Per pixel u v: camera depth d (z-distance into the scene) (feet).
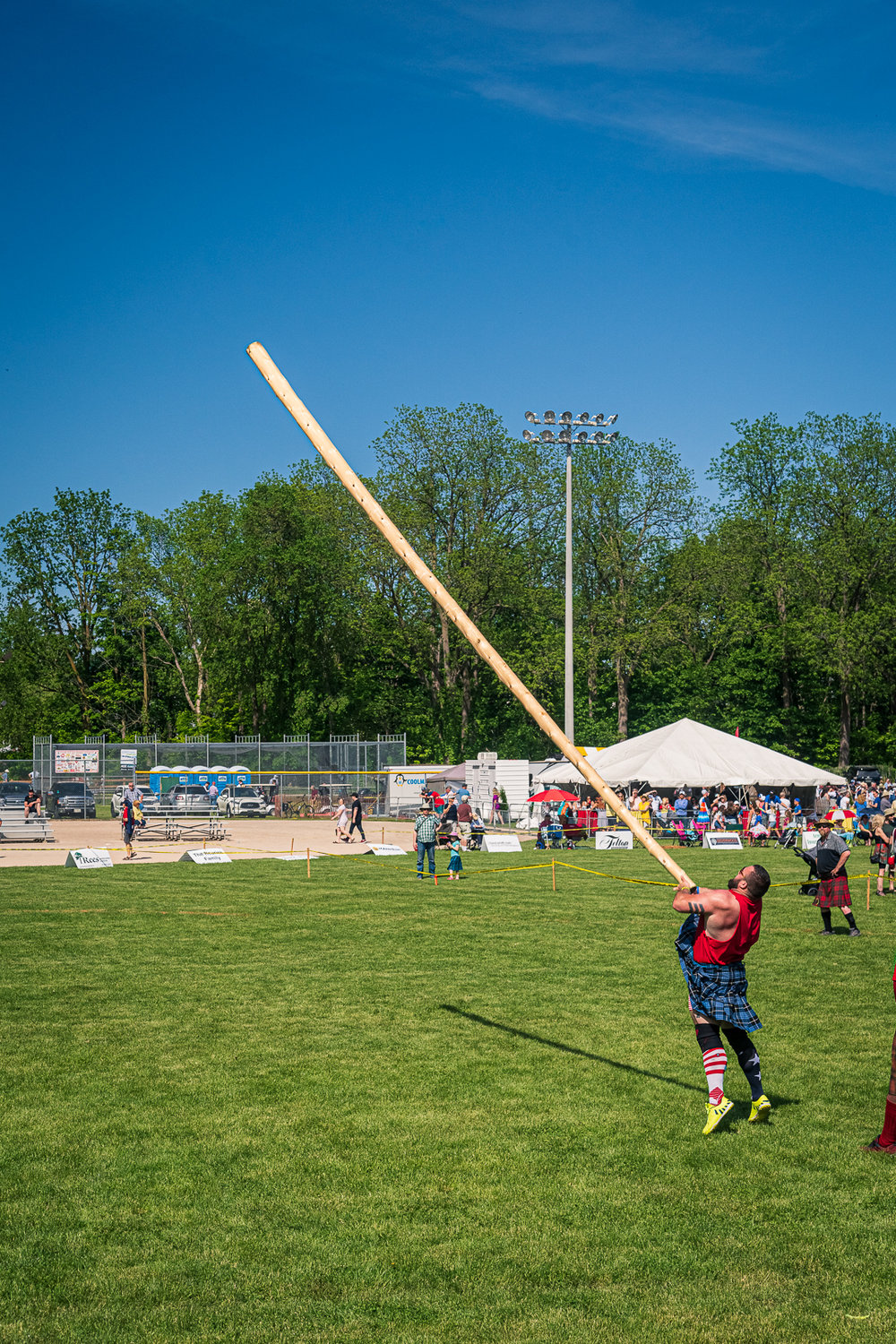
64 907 55.31
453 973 37.63
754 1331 14.33
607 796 21.86
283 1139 21.26
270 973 37.60
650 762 118.93
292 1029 29.71
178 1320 14.53
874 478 187.62
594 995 33.91
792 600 197.88
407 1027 29.91
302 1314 14.70
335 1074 25.43
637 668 185.06
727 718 194.39
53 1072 25.63
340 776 154.30
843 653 181.16
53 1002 33.04
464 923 49.73
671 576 190.19
